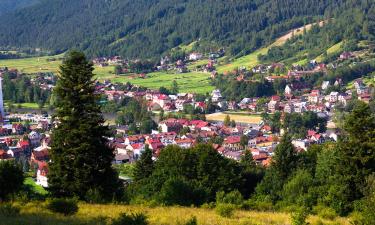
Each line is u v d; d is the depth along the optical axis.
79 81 57.03
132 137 181.88
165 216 40.69
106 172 57.78
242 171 78.25
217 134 188.88
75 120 56.47
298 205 53.84
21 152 168.00
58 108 57.62
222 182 69.62
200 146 74.38
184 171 70.50
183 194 53.44
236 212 45.38
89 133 55.94
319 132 195.38
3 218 35.69
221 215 42.84
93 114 57.50
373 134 56.50
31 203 42.94
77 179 55.41
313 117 198.50
